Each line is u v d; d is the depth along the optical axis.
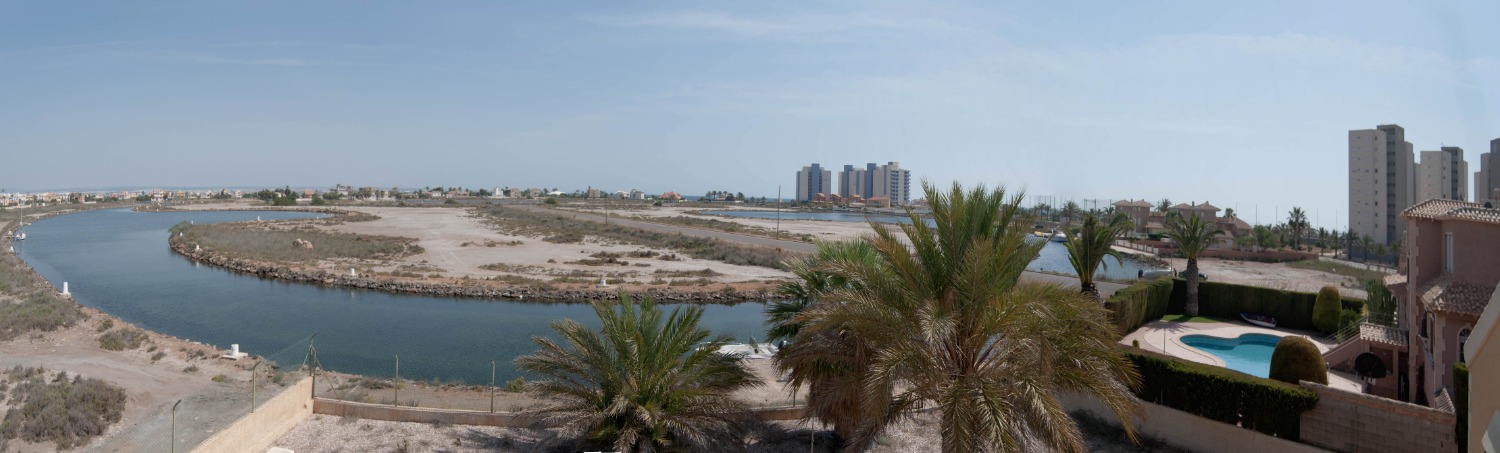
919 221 12.62
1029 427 10.91
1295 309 30.16
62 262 60.84
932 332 10.15
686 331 15.20
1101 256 27.47
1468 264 17.44
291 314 37.66
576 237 84.75
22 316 29.16
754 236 86.31
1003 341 11.52
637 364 14.53
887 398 10.35
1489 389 6.22
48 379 20.42
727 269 57.25
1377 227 75.12
